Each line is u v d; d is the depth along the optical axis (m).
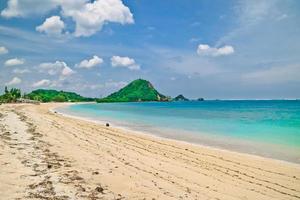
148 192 10.44
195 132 31.09
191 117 54.75
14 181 10.24
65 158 14.64
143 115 61.47
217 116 57.62
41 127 28.19
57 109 87.75
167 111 81.50
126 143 22.41
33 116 43.78
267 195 11.41
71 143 19.97
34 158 13.98
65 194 9.38
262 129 33.22
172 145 22.48
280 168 15.68
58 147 17.67
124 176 12.22
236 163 16.69
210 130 32.81
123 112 74.88
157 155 18.08
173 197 10.16
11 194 9.00
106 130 31.14
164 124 40.16
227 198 10.72
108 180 11.41
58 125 32.22
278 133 29.55
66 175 11.50
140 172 13.27
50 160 13.86
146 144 22.52
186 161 16.75
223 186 12.23
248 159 17.73
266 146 22.27
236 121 44.75
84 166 13.29
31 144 17.86
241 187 12.26
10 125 27.84
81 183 10.67
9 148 15.88
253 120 46.50
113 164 14.40
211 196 10.77
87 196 9.37
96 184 10.72
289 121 44.03
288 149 20.98
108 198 9.38
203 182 12.59
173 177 12.98
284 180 13.52
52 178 10.96
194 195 10.68
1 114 43.12
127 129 33.81
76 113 68.75
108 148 19.34
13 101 129.62
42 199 8.79
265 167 15.85
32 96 189.12
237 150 20.72
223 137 27.20
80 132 27.22
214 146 22.38
